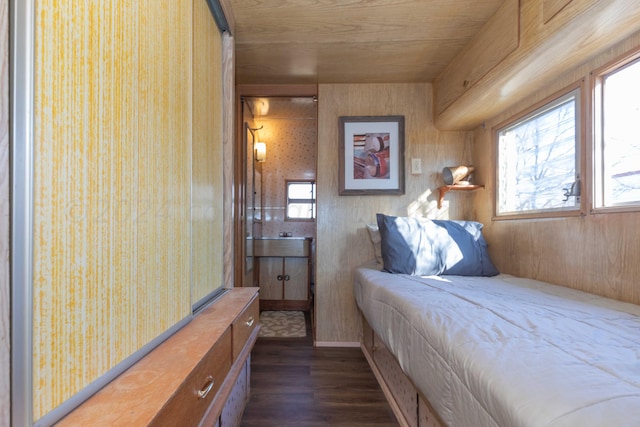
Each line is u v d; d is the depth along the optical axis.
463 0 1.58
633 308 1.19
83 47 0.54
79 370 0.53
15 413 0.41
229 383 0.96
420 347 1.13
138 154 0.72
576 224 1.56
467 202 2.57
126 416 0.50
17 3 0.42
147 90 0.76
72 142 0.51
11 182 0.41
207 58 1.34
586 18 1.16
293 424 1.57
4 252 0.41
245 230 2.93
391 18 1.73
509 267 2.10
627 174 1.36
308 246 3.75
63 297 0.50
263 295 3.81
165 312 0.85
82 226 0.54
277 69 2.34
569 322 1.01
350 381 2.01
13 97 0.42
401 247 2.13
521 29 1.46
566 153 1.68
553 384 0.64
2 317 0.40
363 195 2.59
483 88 1.81
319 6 1.64
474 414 0.78
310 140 4.06
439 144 2.58
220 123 1.55
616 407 0.55
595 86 1.46
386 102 2.59
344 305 2.59
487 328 0.97
